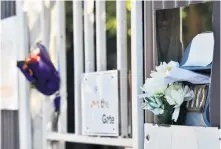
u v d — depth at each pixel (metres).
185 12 2.05
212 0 1.96
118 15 2.55
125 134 2.49
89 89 2.64
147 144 2.07
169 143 1.98
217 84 1.93
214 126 1.92
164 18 2.12
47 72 2.83
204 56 1.97
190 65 2.01
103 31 2.68
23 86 2.97
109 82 2.53
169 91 1.96
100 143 2.58
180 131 1.94
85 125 2.66
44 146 2.93
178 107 1.95
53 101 2.91
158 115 2.03
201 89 1.97
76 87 2.75
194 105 1.98
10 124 3.09
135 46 2.30
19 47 3.00
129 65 2.71
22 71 2.82
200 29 2.00
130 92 2.53
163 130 2.00
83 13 2.91
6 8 3.11
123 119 2.49
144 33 2.26
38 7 3.00
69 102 2.93
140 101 2.28
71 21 3.23
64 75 2.89
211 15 1.96
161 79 1.97
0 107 3.13
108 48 3.33
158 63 2.15
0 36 3.14
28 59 2.82
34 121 3.00
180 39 2.07
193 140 1.89
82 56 2.80
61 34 2.89
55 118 2.91
